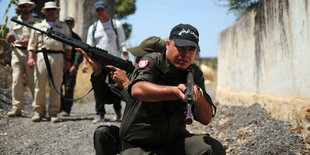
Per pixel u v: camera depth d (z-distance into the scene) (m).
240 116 5.50
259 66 5.74
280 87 4.81
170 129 2.48
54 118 6.13
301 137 3.93
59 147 4.65
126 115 2.54
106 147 2.68
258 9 5.74
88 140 4.98
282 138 4.04
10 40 6.30
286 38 4.57
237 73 7.11
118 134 2.75
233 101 7.11
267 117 4.95
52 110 6.14
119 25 6.26
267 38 5.32
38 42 5.95
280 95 4.80
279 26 4.81
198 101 2.29
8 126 5.68
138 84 2.31
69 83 7.17
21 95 6.45
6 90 7.85
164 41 3.24
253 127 4.75
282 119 4.57
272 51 5.11
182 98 2.09
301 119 3.90
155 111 2.43
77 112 7.89
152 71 2.38
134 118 2.48
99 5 6.14
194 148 2.40
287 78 4.57
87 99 9.73
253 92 6.05
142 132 2.48
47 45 5.85
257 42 5.80
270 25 5.18
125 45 6.32
